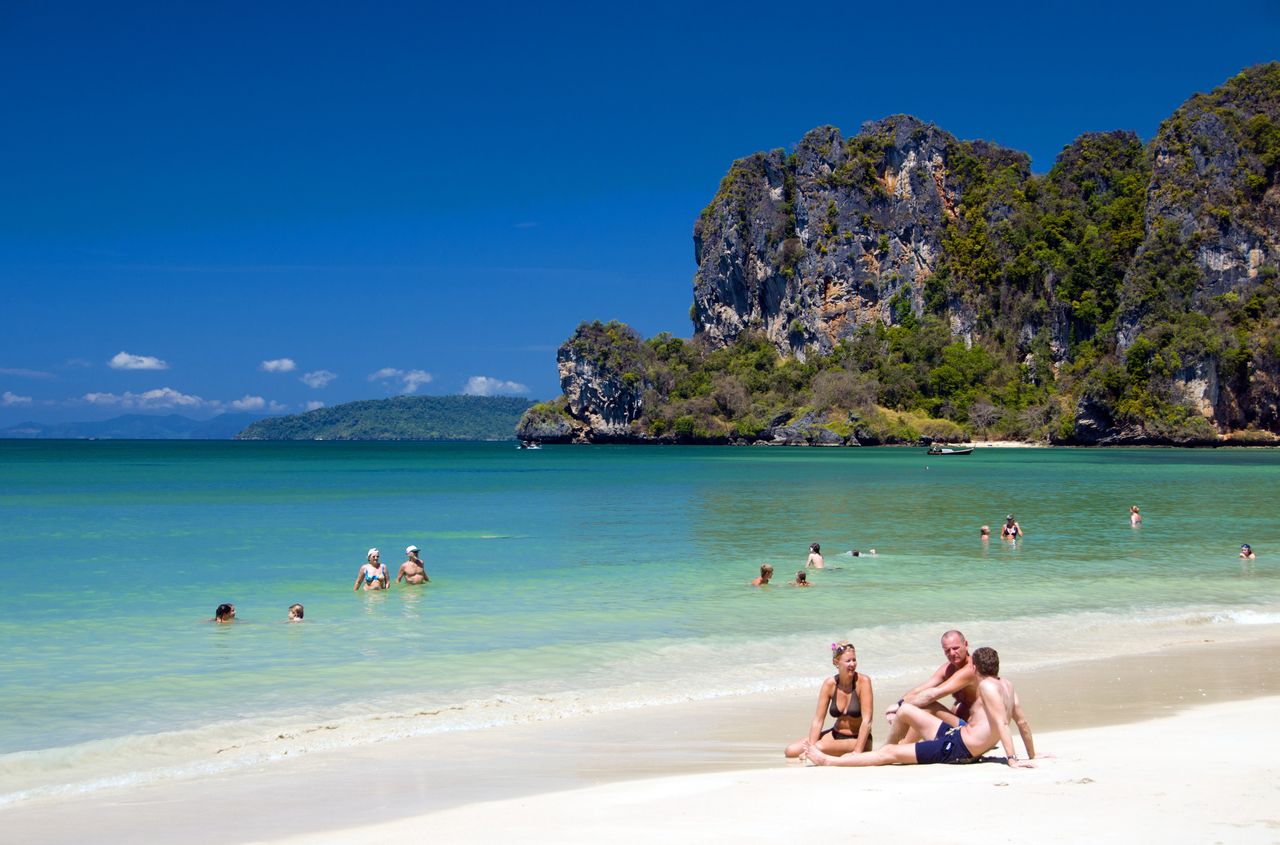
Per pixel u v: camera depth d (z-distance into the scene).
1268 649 18.47
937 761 10.94
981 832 8.32
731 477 86.69
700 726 13.57
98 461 132.75
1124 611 22.39
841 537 37.56
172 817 10.03
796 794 9.77
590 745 12.65
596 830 8.88
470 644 18.97
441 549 34.16
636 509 51.31
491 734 13.23
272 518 46.25
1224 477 81.56
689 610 22.58
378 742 12.91
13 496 61.66
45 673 16.64
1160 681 15.84
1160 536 37.41
